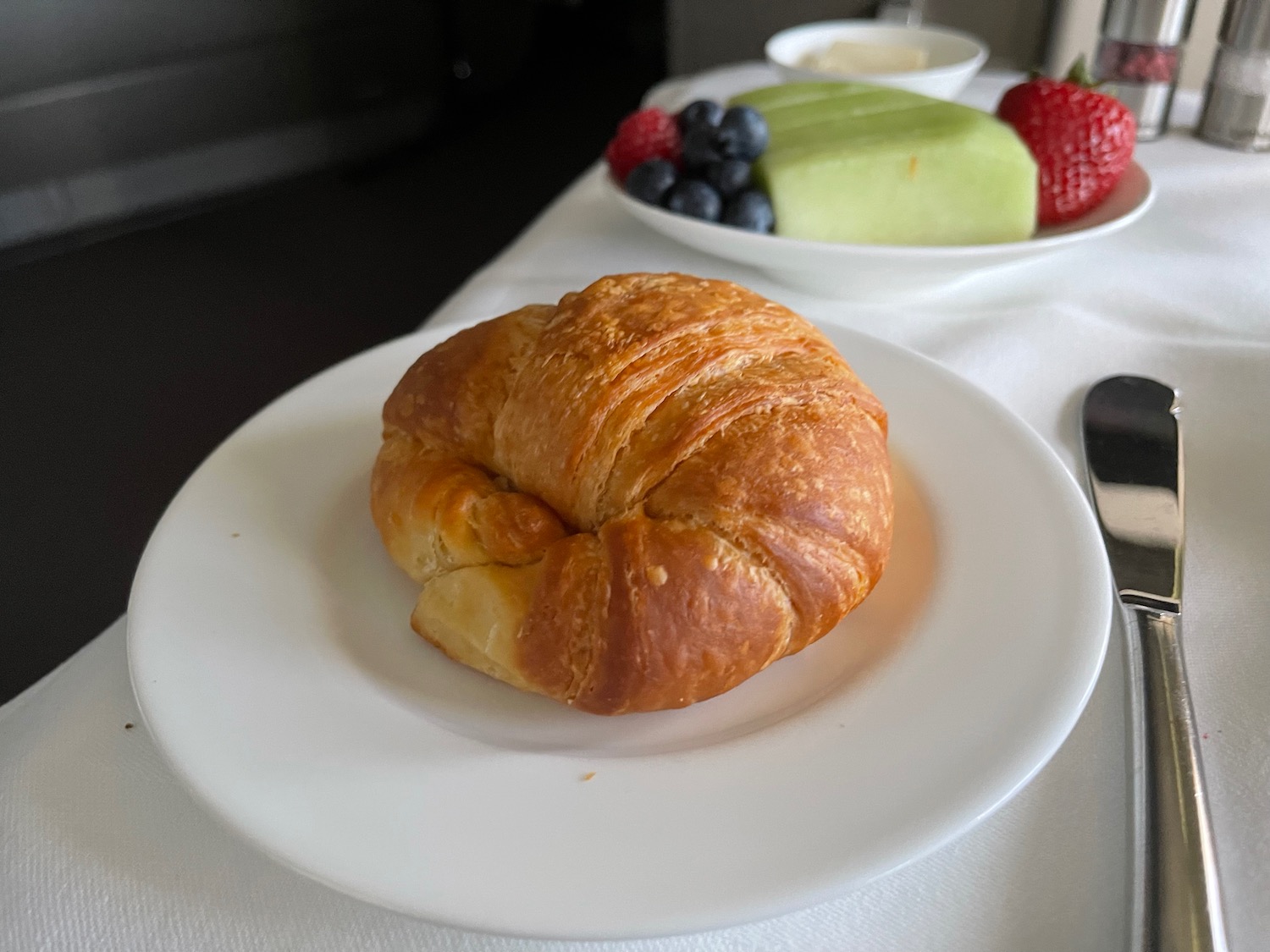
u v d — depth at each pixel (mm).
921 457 197
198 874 133
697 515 157
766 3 674
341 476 199
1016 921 128
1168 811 130
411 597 179
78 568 373
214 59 674
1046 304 261
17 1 577
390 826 129
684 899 118
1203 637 162
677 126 300
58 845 136
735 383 168
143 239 652
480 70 883
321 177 745
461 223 676
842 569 160
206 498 190
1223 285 268
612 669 151
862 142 278
